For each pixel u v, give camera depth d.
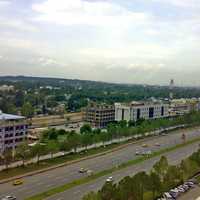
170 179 180.38
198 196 179.75
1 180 192.88
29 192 175.75
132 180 147.25
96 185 190.88
